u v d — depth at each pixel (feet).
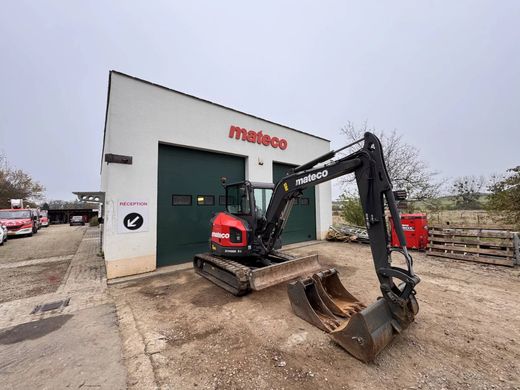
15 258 27.09
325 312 11.09
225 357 8.56
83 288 16.39
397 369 7.73
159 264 21.42
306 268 15.46
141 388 7.15
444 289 14.61
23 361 8.53
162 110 21.34
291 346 9.11
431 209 46.03
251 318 11.49
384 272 9.36
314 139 36.17
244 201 16.79
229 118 26.17
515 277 16.71
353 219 41.60
